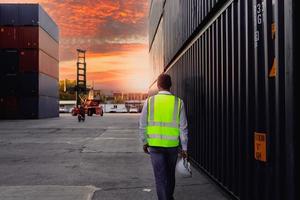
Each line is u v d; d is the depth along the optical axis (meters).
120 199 6.38
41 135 20.64
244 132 5.40
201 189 7.07
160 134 5.04
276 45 4.15
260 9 4.66
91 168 9.61
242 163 5.44
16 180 8.05
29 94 44.62
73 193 6.80
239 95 5.52
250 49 5.06
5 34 44.56
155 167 5.04
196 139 9.07
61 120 42.16
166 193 5.01
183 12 10.94
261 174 4.69
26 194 6.73
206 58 7.97
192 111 9.62
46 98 49.31
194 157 9.36
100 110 62.56
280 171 4.10
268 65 4.38
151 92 30.91
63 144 15.70
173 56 13.63
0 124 32.38
